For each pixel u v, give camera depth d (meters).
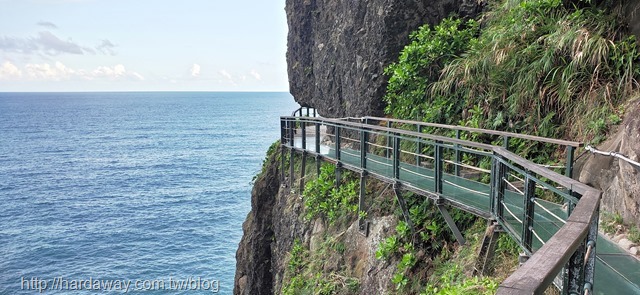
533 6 8.17
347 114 13.69
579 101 7.09
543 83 7.67
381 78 11.86
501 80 8.56
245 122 140.62
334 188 10.55
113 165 66.56
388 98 11.63
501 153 5.24
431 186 7.31
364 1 12.40
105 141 95.88
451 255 7.04
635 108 5.42
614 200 5.55
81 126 130.25
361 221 9.09
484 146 5.77
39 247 32.47
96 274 27.52
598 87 6.89
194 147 84.94
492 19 10.04
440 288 6.59
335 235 10.05
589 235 2.66
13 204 44.59
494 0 10.45
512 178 7.62
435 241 7.37
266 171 16.03
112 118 159.25
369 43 12.09
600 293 3.66
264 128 120.62
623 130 5.60
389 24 11.46
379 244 8.27
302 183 12.27
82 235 34.91
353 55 12.91
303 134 12.27
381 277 7.93
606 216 5.58
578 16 7.48
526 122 8.02
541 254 1.97
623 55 6.76
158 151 80.38
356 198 9.73
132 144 90.44
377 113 12.28
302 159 12.26
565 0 8.07
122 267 28.44
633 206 5.01
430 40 10.73
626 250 4.71
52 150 83.00
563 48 7.45
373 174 8.55
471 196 6.62
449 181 7.51
